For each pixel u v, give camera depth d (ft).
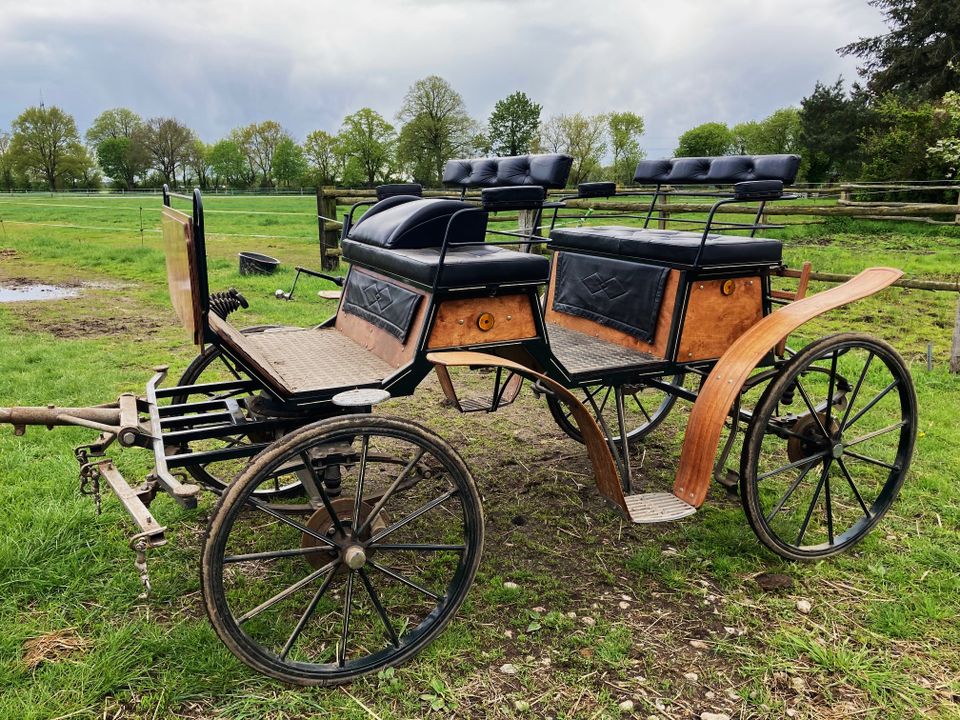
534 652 8.63
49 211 83.61
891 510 12.01
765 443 14.85
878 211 25.84
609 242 11.94
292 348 10.59
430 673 8.21
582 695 7.93
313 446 7.60
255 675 8.07
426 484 13.21
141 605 9.30
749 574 10.28
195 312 7.92
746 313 11.37
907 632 8.94
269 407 9.67
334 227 35.12
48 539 10.37
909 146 68.33
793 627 9.09
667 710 7.73
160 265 38.55
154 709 7.59
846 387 12.06
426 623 8.53
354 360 10.02
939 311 26.73
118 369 18.93
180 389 9.98
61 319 25.41
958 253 39.96
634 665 8.41
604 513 12.16
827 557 10.75
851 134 113.50
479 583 10.03
